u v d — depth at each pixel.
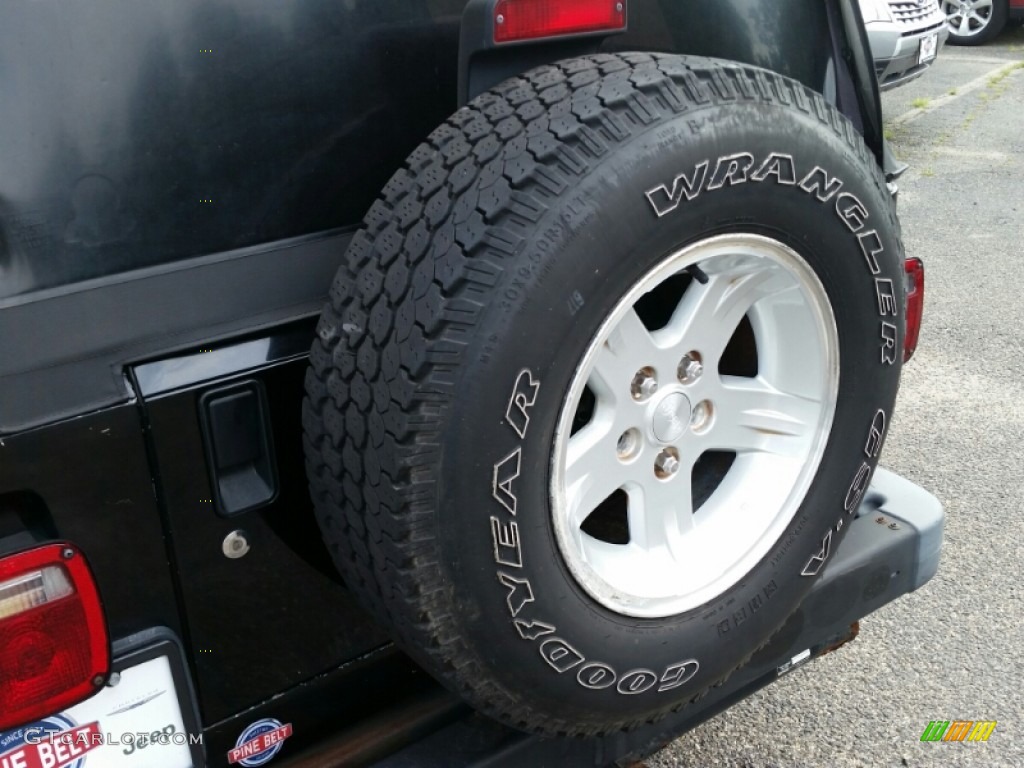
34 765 1.34
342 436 1.38
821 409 1.80
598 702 1.61
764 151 1.47
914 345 2.32
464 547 1.37
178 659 1.43
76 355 1.31
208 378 1.38
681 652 1.68
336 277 1.41
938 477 3.77
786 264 1.61
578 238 1.32
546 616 1.48
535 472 1.39
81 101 1.32
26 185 1.30
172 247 1.42
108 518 1.34
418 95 1.60
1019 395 4.34
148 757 1.44
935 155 7.73
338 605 1.62
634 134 1.36
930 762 2.54
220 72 1.41
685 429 1.67
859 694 2.76
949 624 3.02
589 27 1.48
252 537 1.49
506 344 1.30
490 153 1.34
